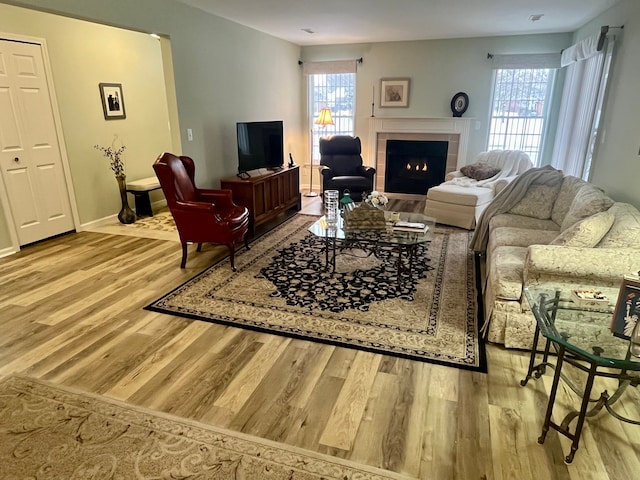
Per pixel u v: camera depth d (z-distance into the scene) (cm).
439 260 401
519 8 430
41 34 433
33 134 435
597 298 200
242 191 470
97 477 164
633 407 204
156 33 389
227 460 172
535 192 384
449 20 496
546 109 619
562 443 182
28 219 439
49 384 220
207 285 343
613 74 370
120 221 532
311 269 375
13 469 168
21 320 286
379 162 704
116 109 533
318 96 728
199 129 462
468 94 640
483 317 291
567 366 237
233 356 245
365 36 610
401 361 240
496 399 210
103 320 286
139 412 199
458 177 571
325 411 200
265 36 586
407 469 168
